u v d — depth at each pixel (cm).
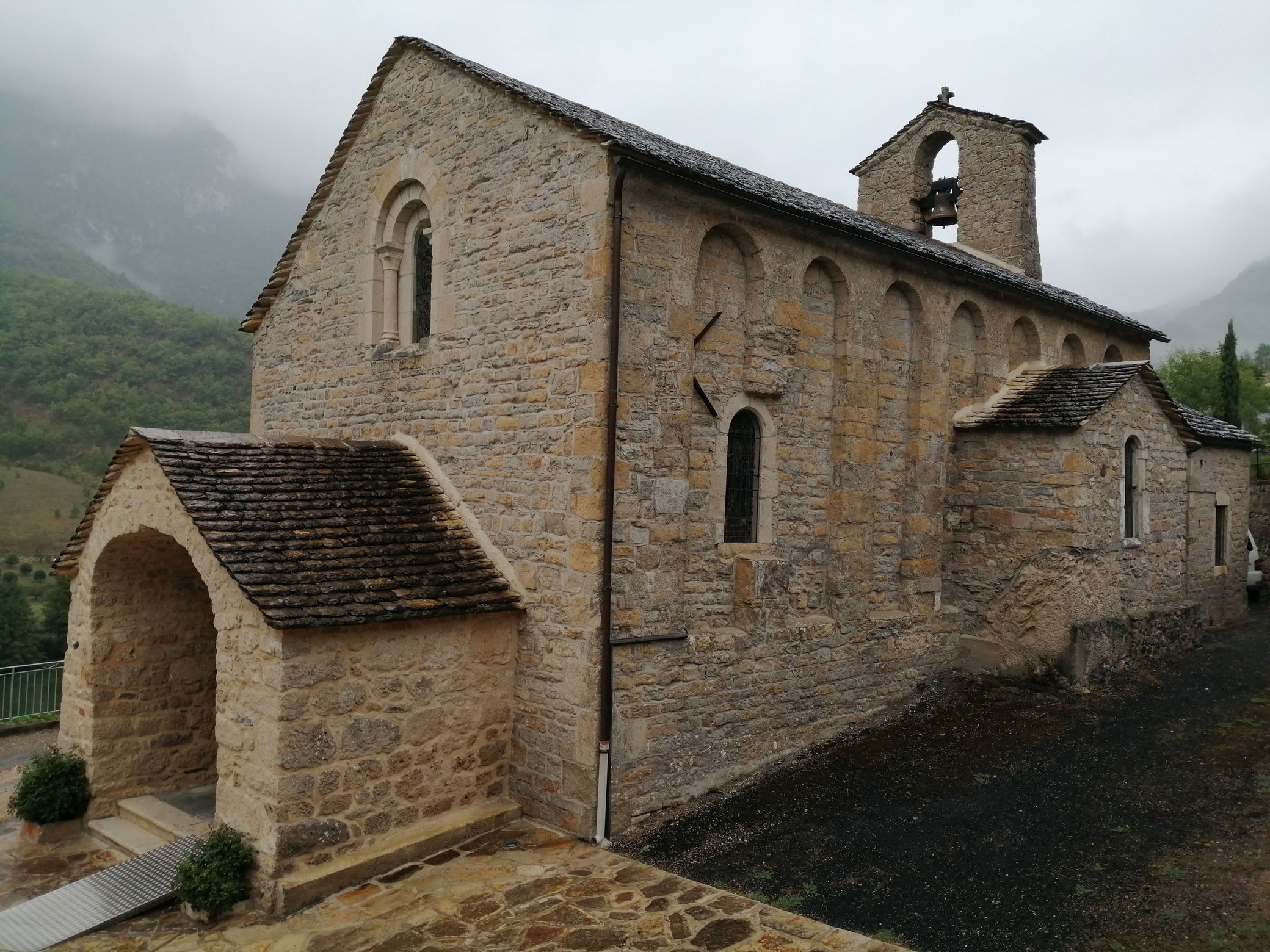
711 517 962
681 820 878
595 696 825
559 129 876
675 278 892
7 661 2369
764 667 994
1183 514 1523
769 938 636
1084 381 1338
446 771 838
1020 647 1240
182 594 989
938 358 1237
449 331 1009
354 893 726
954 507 1305
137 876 754
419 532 911
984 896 693
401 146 1091
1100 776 923
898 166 1864
